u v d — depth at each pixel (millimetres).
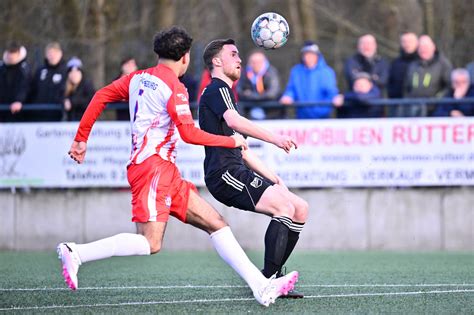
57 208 33688
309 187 32625
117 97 17609
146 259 29141
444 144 32125
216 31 51625
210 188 18734
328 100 32906
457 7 41000
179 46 17266
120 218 33469
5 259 29359
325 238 32688
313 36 51688
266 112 33156
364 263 27375
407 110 32562
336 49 51125
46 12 43219
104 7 43594
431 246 32375
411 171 32219
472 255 30000
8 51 33875
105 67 41375
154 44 17406
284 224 18375
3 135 33625
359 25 50594
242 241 33000
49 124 33438
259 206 18484
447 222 32312
